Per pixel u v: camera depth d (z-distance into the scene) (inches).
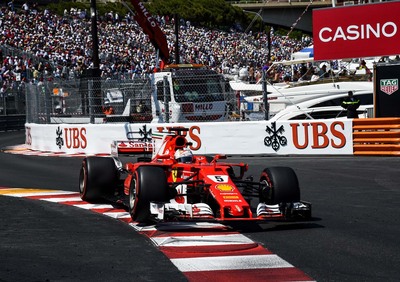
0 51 1898.4
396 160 866.1
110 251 392.5
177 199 470.0
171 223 467.5
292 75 1772.9
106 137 1039.6
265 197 463.8
